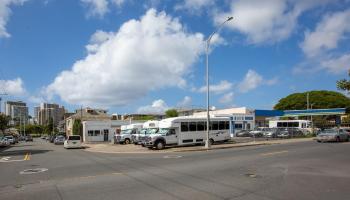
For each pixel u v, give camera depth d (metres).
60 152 32.53
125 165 18.09
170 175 14.01
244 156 21.64
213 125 36.44
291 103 99.81
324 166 16.47
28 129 156.12
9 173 16.03
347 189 10.88
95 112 96.19
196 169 15.79
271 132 49.47
